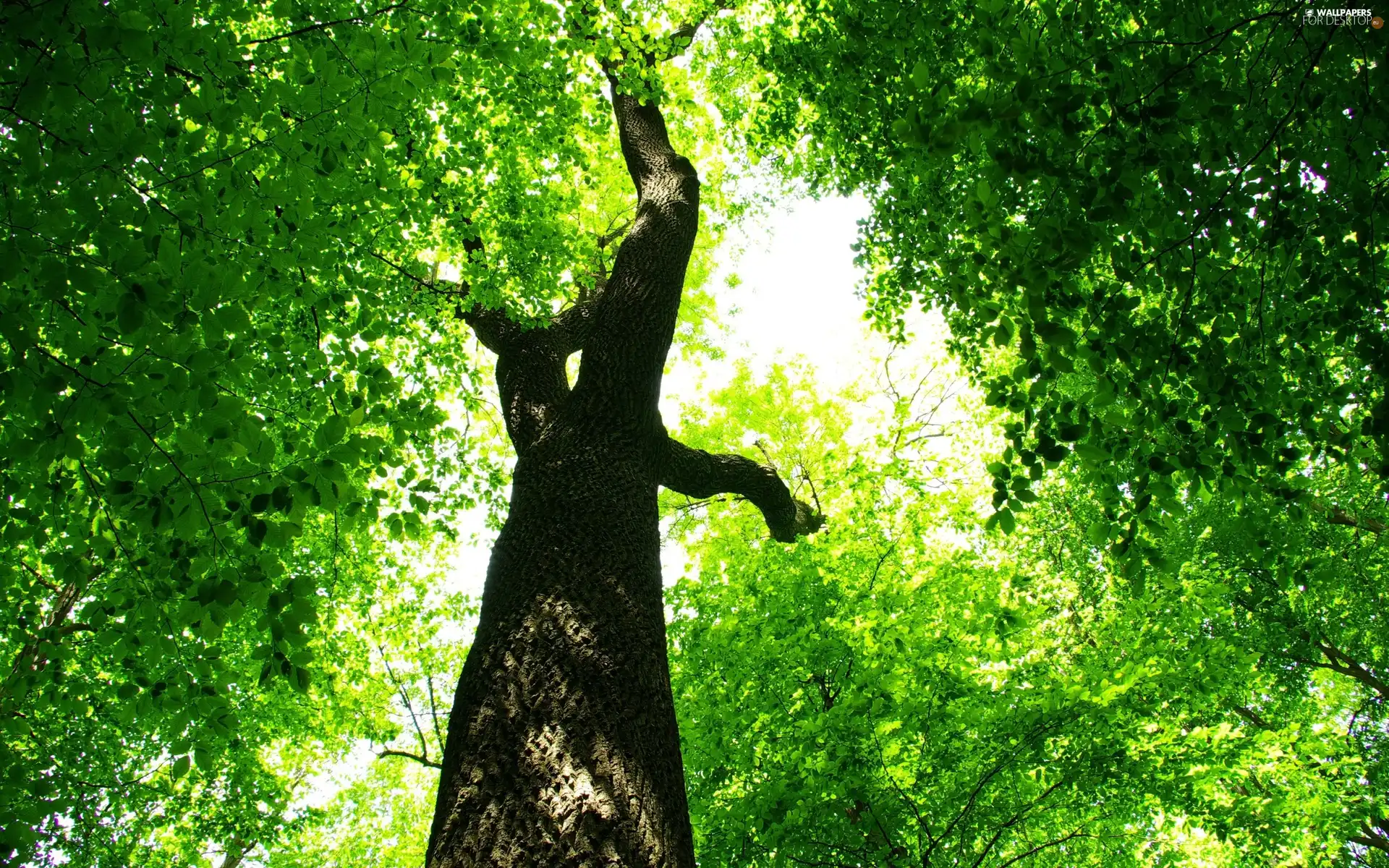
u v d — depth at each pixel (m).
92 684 6.40
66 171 2.18
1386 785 9.87
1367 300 3.01
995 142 2.67
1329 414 3.38
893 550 6.70
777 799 4.91
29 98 2.04
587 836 2.33
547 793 2.46
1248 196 2.89
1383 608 10.14
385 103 2.93
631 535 3.77
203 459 2.43
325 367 3.26
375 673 9.59
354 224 4.05
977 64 4.23
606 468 4.17
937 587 6.05
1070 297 3.06
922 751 5.11
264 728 8.51
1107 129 2.65
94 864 7.06
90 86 2.18
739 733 5.85
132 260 2.10
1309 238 3.05
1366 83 2.60
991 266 3.00
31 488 2.88
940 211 4.44
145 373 2.25
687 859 2.57
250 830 8.30
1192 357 3.33
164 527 2.49
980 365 5.75
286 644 2.63
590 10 5.16
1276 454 3.23
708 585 6.73
